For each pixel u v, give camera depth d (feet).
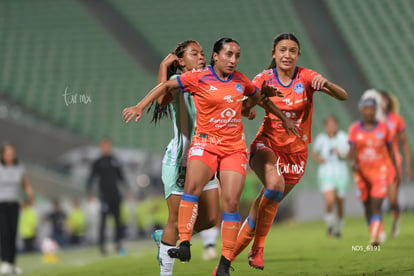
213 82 51.72
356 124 99.91
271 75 58.95
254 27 320.29
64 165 231.91
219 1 343.05
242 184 51.72
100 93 291.38
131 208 198.18
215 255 89.45
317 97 272.92
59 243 173.27
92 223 188.03
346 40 300.81
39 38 329.93
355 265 68.18
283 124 56.75
